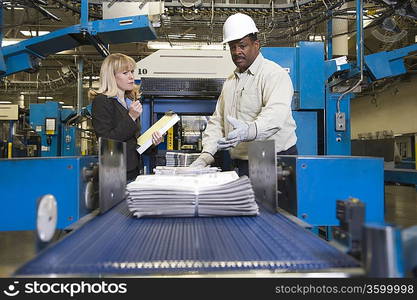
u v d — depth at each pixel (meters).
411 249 0.33
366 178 0.85
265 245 0.49
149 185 0.67
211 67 2.26
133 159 1.34
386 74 2.56
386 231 0.31
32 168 0.81
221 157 2.10
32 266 0.40
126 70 1.34
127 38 2.41
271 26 3.15
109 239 0.52
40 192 0.81
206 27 3.67
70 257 0.43
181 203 0.66
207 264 0.41
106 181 0.72
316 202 0.83
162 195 0.66
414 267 0.33
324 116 2.37
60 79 6.44
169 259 0.42
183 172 0.96
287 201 0.89
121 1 2.50
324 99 2.34
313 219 0.82
